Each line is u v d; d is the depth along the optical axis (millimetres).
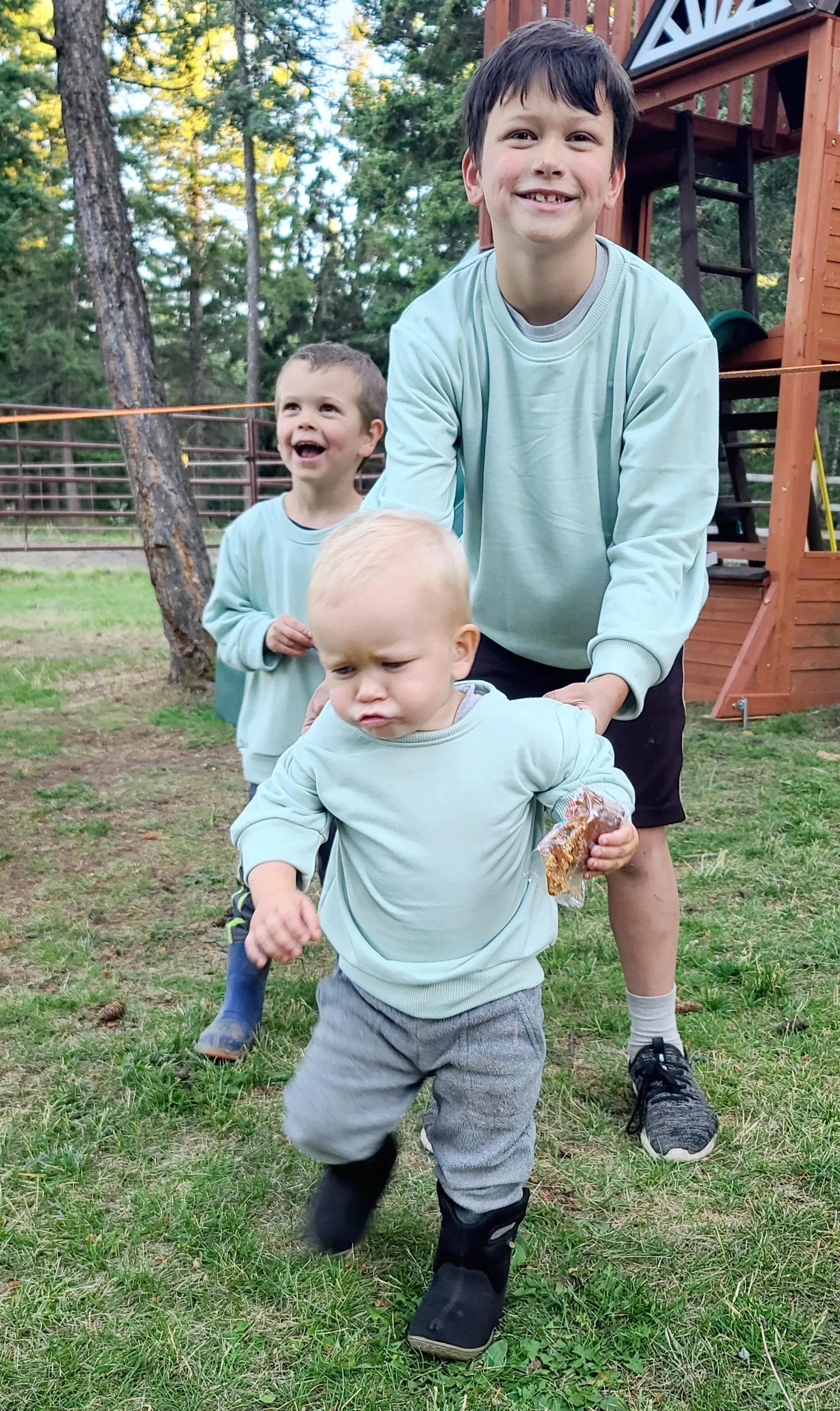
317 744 1612
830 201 6055
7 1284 1798
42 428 36844
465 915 1574
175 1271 1823
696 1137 2109
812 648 6449
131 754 5754
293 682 2629
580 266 1868
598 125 1768
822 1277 1770
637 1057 2244
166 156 35594
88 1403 1555
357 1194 1763
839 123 6023
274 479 16703
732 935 3178
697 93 6473
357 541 1484
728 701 6137
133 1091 2377
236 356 40469
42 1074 2482
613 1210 1959
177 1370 1616
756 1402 1537
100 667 8289
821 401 19969
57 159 33031
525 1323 1691
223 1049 2508
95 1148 2180
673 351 1918
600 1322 1693
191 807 4801
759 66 6168
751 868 3729
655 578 1896
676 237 19734
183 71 27016
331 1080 1640
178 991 2928
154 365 7324
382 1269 1827
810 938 3139
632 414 1957
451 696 1585
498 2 7223
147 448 7312
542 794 1616
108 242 7086
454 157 24781
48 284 35812
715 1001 2729
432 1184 2047
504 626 2219
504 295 1962
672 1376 1590
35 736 6094
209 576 7516
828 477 18594
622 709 1849
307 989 2859
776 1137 2158
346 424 2641
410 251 26656
